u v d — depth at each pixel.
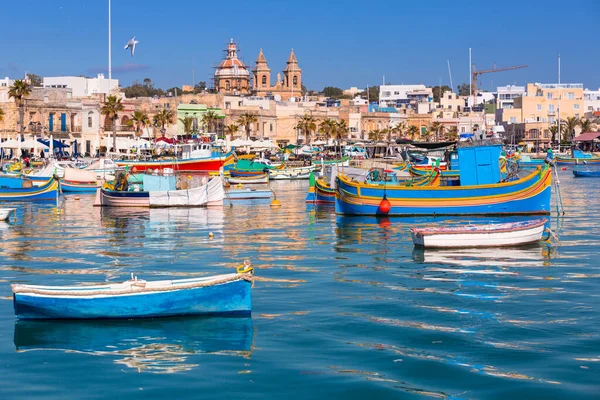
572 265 32.06
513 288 27.72
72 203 70.56
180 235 44.22
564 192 80.00
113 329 22.33
